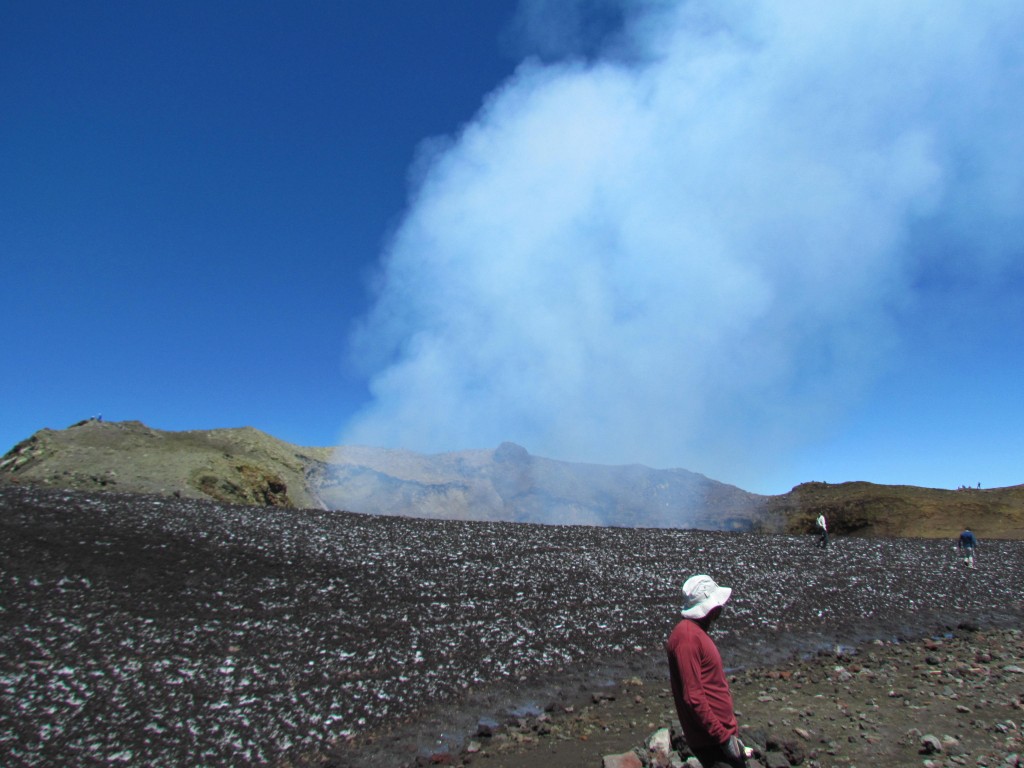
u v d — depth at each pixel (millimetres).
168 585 13000
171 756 7773
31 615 10703
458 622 13562
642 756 7203
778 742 7094
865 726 7930
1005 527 52625
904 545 33719
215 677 9820
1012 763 6355
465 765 7848
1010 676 10773
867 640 15117
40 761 7277
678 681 4980
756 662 12922
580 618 14711
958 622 17688
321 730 8891
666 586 18203
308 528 19922
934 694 9625
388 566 16766
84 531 15266
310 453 58312
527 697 10672
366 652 11523
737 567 21688
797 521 65812
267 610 12641
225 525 18344
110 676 9336
